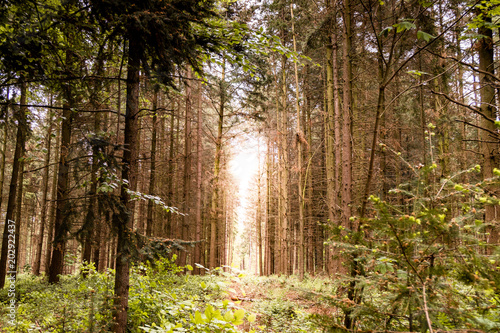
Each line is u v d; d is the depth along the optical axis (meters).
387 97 9.87
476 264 1.40
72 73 3.65
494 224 1.48
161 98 10.78
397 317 1.72
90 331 3.13
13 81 3.37
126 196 3.74
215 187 16.03
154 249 3.70
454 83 9.43
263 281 12.34
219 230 24.17
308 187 17.94
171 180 14.14
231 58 4.47
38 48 3.29
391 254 1.75
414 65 8.45
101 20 3.35
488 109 5.03
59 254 9.13
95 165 3.36
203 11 3.80
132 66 3.84
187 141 14.66
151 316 3.80
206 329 2.07
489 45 4.98
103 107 4.23
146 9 3.37
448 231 1.53
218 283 2.58
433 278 1.65
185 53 3.98
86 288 4.18
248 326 3.42
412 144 12.55
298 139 14.16
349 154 6.89
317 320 1.93
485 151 5.04
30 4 3.15
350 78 7.00
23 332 3.95
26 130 3.63
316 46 10.11
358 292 1.94
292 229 22.80
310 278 13.09
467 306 1.66
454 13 7.47
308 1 10.88
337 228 2.08
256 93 14.34
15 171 9.32
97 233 3.48
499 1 2.45
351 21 6.94
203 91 14.39
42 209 12.95
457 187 1.54
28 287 8.38
